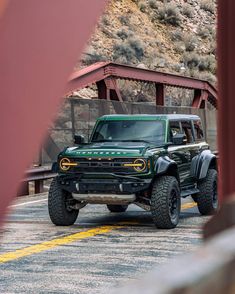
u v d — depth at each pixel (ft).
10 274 22.74
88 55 146.82
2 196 3.12
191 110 98.53
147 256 26.21
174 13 199.72
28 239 30.91
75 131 63.67
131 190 32.99
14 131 3.19
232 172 4.87
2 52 3.12
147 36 183.42
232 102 4.89
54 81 3.42
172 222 33.78
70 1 3.51
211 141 104.94
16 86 3.20
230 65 4.85
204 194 39.52
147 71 90.33
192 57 181.98
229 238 2.39
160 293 2.01
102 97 81.00
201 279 2.08
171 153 35.70
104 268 23.72
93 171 33.58
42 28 3.34
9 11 3.14
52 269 23.65
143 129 37.09
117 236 31.99
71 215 35.58
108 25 172.55
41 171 56.24
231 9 4.81
